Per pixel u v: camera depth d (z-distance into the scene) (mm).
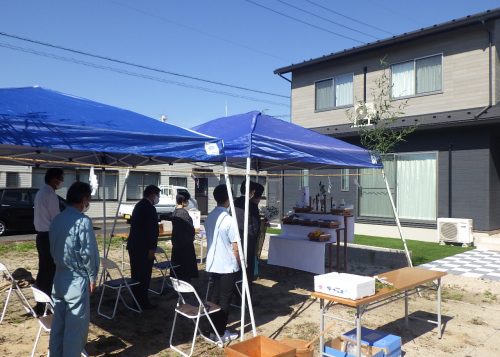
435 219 12336
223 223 4914
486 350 4832
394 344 4211
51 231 3832
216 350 4727
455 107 12586
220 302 4988
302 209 9258
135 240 6000
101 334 5195
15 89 4828
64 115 4160
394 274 5066
